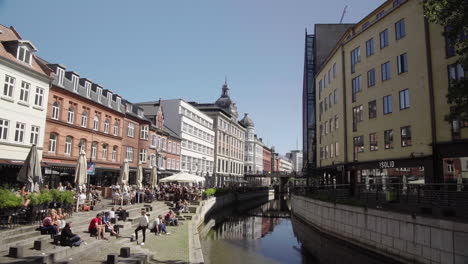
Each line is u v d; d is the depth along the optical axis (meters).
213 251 21.62
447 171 22.64
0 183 24.94
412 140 25.41
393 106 27.67
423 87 24.58
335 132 38.06
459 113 14.50
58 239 13.60
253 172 104.62
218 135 82.19
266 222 39.16
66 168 31.33
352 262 18.16
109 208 24.00
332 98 39.47
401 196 19.41
